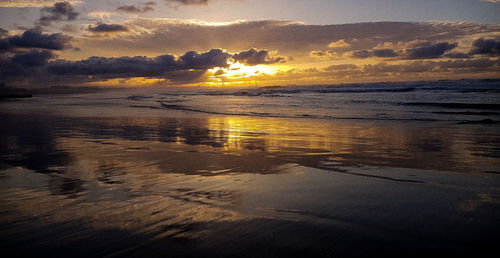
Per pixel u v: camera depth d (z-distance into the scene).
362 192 3.94
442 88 33.72
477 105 17.47
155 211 3.34
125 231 2.84
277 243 2.59
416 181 4.45
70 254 2.44
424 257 2.34
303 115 15.50
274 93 42.34
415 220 3.02
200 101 29.34
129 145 7.77
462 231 2.76
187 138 8.91
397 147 7.28
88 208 3.43
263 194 3.91
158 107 22.30
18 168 5.39
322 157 6.27
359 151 6.85
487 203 3.46
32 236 2.75
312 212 3.28
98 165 5.63
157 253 2.44
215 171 5.19
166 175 4.91
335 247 2.51
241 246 2.54
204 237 2.71
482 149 6.91
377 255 2.38
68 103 28.58
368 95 29.84
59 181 4.56
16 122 13.03
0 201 3.68
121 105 24.78
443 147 7.22
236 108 20.42
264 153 6.73
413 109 17.09
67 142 8.20
